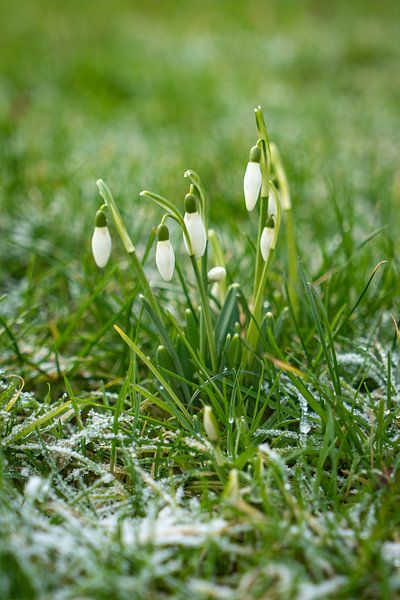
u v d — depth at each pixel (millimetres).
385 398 563
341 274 645
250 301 649
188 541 450
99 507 494
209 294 576
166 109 1445
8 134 1191
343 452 511
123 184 923
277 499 480
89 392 585
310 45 2113
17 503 479
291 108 1498
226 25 2648
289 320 625
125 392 513
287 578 434
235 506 464
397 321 631
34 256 699
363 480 497
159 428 539
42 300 699
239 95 1613
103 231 499
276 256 708
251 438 521
